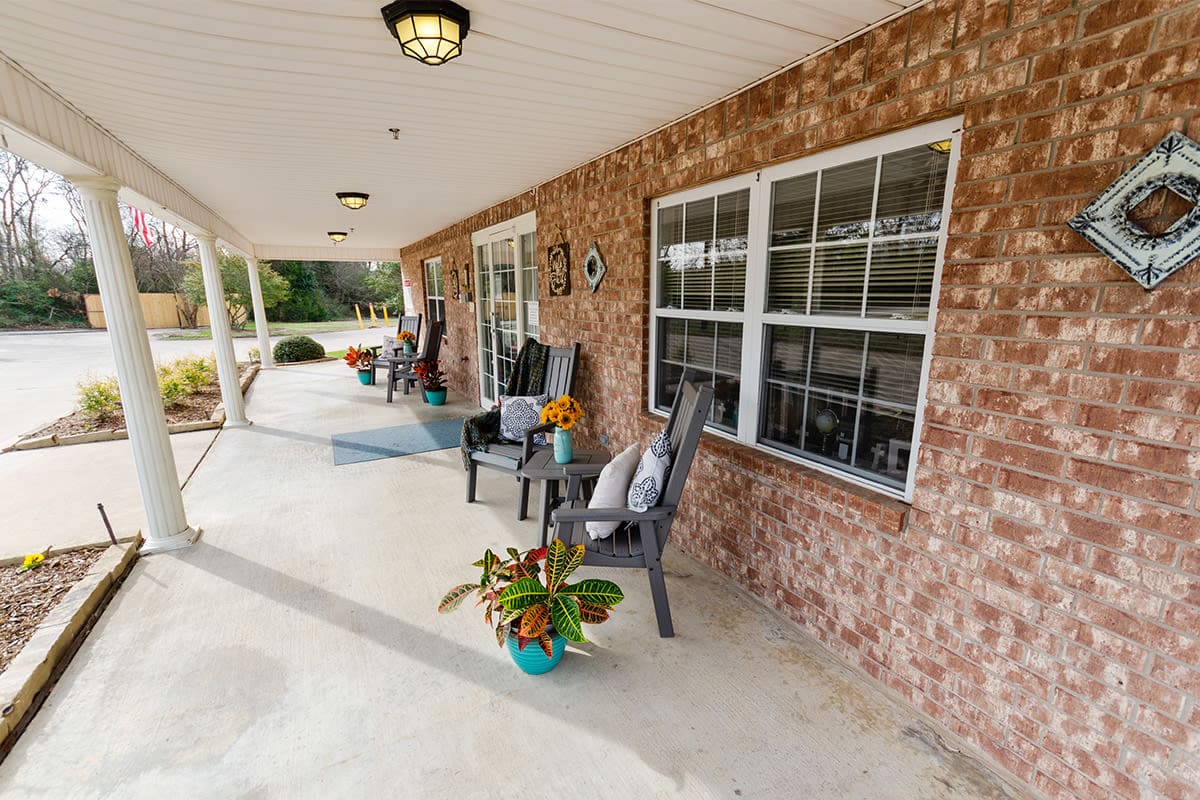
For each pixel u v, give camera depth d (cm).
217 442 517
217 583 264
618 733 174
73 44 173
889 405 195
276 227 693
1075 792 145
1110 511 131
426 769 162
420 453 481
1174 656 123
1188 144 109
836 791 155
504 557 290
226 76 202
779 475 227
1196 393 114
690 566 279
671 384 315
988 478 155
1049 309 137
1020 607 152
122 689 194
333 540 310
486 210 552
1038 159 136
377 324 2255
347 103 233
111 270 274
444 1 147
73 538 309
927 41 157
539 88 219
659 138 279
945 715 175
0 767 163
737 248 252
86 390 605
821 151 202
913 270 181
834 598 209
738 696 190
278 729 176
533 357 422
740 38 178
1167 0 110
